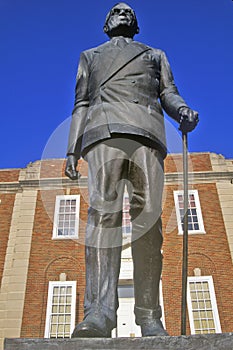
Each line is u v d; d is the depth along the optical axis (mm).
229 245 18859
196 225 19578
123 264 14914
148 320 3086
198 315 17219
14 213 20703
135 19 4293
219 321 16906
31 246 19156
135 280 3211
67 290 18031
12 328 16859
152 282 3154
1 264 19062
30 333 16766
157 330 2977
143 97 3539
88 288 2883
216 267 18234
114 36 4242
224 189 20750
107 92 3523
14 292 17844
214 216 19859
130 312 14922
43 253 18906
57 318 17359
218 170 21312
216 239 19062
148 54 3848
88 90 3803
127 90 3510
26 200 20688
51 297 17766
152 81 3709
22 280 18172
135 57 3736
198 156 22000
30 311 17344
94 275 2893
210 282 17844
